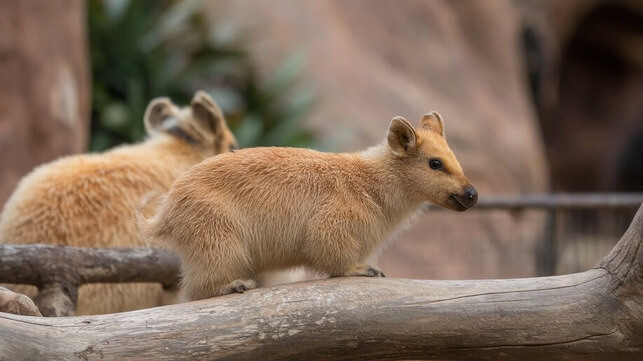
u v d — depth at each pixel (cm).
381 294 548
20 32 1342
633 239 534
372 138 1938
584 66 3612
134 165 879
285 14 2022
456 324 540
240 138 1695
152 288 821
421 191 618
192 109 948
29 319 526
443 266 1568
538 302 543
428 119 661
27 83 1349
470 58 2370
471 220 1609
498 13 2478
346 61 2055
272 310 540
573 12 3105
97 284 802
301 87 1909
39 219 813
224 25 1880
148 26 1791
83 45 1448
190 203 580
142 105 1681
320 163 605
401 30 2262
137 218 612
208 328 532
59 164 873
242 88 1892
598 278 546
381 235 618
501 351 545
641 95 3559
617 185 3450
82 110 1437
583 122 3594
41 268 712
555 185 3578
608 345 536
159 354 523
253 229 585
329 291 549
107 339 523
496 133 2198
